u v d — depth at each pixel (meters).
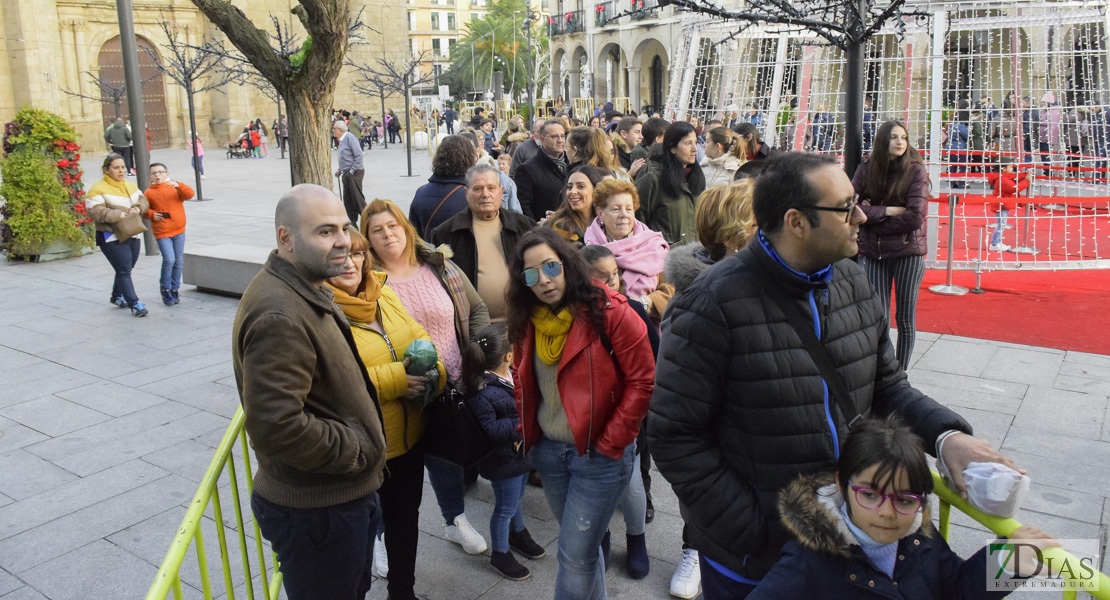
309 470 2.34
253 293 2.29
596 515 2.82
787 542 1.94
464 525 3.80
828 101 11.02
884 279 5.45
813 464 1.98
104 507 4.26
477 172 4.13
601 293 2.76
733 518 2.01
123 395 5.89
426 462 3.70
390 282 3.46
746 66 10.82
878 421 1.86
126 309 8.35
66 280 9.81
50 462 4.80
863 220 1.92
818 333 1.99
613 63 41.66
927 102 10.06
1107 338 6.43
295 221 2.29
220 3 5.12
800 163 1.90
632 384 2.73
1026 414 4.99
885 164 5.23
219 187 20.95
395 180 21.70
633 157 7.95
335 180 20.80
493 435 3.29
